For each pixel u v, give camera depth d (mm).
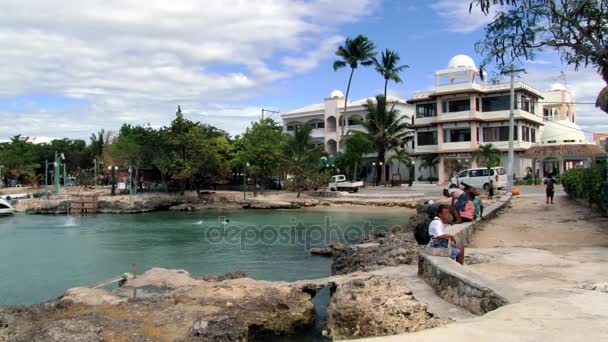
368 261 14734
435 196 44344
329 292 12156
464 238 14781
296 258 19906
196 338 8227
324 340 9414
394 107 64625
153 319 9016
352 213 39156
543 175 51844
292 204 45656
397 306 8234
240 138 60281
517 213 23297
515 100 51094
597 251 12656
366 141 55625
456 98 53469
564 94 62094
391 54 57375
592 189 21641
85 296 10492
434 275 9180
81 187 69375
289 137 58031
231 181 67500
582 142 51750
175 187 62281
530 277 9297
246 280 12055
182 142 49938
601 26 15266
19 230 32031
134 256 21547
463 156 53250
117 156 52844
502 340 4855
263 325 9492
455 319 7293
